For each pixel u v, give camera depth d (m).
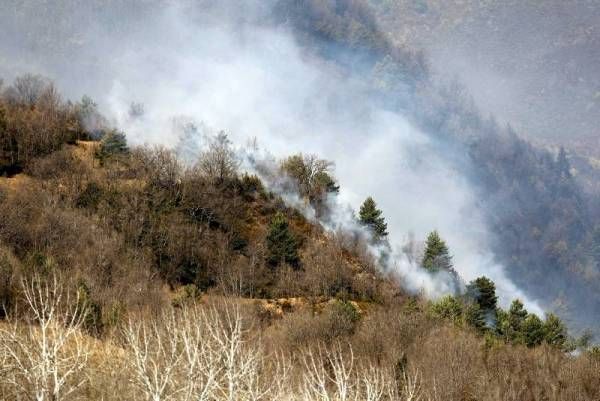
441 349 100.50
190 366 38.41
